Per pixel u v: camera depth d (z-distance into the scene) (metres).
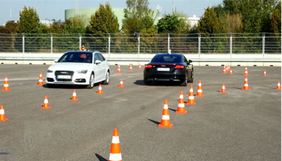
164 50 40.66
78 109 11.15
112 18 44.34
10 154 6.41
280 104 12.80
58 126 8.71
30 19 44.06
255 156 6.45
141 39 40.62
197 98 14.13
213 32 42.03
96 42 41.19
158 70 18.05
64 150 6.68
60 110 10.91
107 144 7.12
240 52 40.06
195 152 6.65
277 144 7.31
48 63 40.81
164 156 6.38
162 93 15.45
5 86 15.63
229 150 6.82
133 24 57.53
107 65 19.20
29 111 10.64
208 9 42.78
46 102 11.20
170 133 8.15
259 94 15.55
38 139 7.45
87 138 7.59
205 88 17.58
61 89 16.25
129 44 40.81
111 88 17.12
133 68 33.94
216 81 21.33
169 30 57.94
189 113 10.81
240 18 50.59
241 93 15.80
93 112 10.69
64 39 41.44
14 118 9.57
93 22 43.91
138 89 16.83
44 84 18.30
